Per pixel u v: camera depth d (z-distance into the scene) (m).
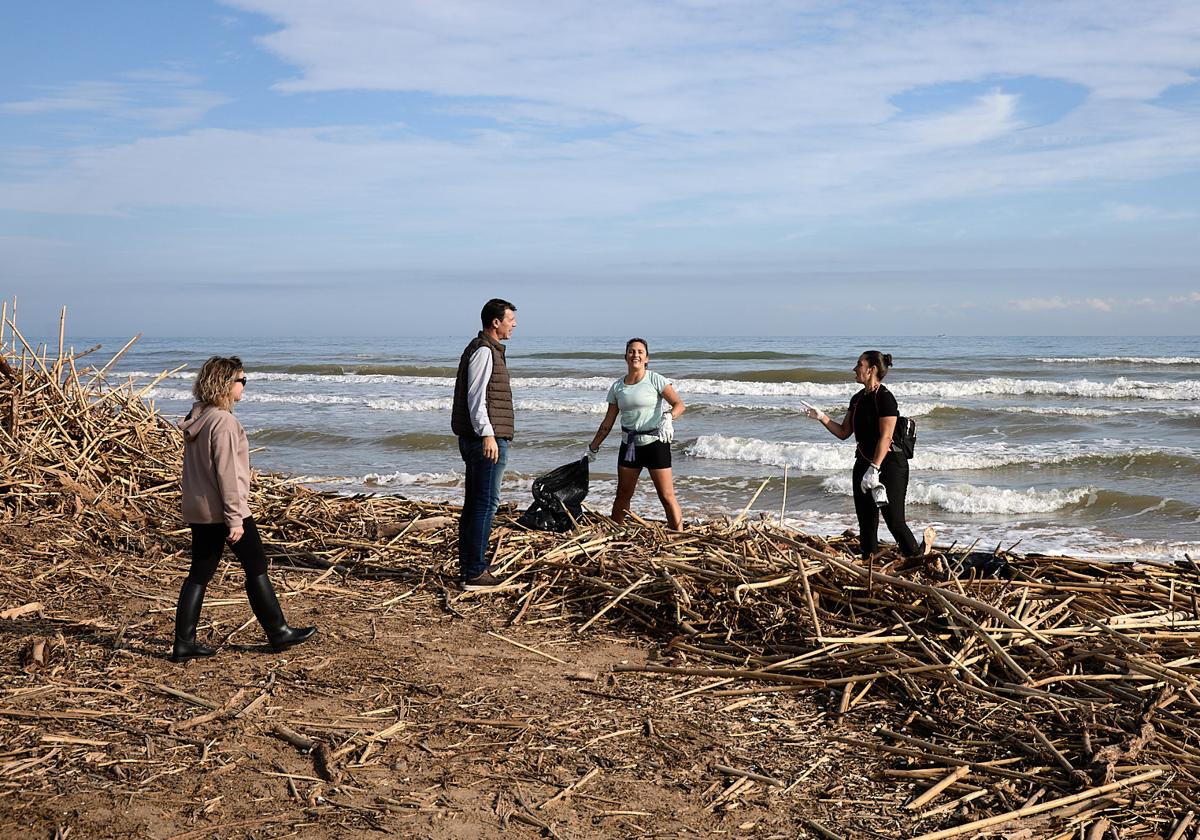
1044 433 19.25
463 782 3.63
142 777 3.57
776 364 44.09
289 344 90.88
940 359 44.88
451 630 5.61
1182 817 3.37
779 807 3.49
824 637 4.88
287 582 6.55
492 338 6.13
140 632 5.33
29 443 8.65
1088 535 10.71
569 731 4.13
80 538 7.31
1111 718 4.07
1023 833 3.25
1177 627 4.98
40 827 3.17
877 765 3.85
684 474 14.75
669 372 37.31
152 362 54.62
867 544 6.82
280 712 4.24
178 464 9.21
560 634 5.58
